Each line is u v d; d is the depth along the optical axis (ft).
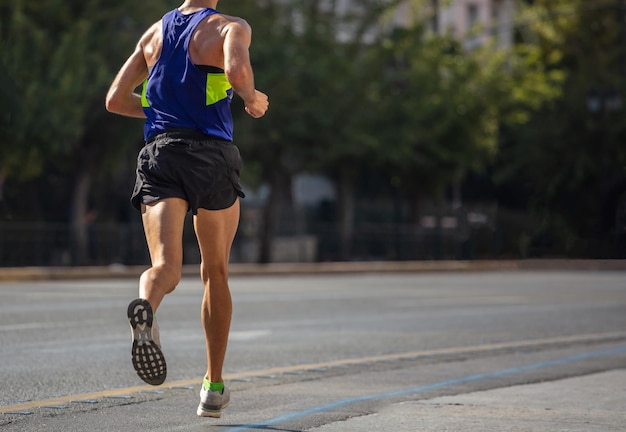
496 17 430.20
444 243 253.03
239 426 40.55
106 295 113.29
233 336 76.59
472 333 81.82
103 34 199.31
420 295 124.77
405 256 245.24
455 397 48.96
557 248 276.21
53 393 49.19
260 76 217.15
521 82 260.62
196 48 37.78
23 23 180.86
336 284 152.46
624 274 201.05
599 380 55.57
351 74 226.58
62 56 182.50
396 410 44.75
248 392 50.24
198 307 97.60
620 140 279.28
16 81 177.99
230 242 39.09
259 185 242.17
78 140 197.77
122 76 39.32
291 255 228.63
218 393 40.47
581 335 81.51
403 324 88.02
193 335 75.41
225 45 36.81
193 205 37.37
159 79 38.06
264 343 72.43
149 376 34.01
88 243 184.03
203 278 39.65
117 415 43.11
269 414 43.57
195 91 37.68
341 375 56.90
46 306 96.12
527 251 274.98
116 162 208.44
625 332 84.12
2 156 181.16
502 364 62.59
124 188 231.30
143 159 37.65
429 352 68.33
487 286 149.89
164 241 36.37
